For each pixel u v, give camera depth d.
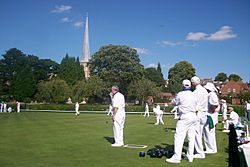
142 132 17.41
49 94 70.25
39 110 61.38
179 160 8.86
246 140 10.06
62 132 16.62
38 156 9.55
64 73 94.38
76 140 13.36
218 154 10.45
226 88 95.62
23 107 64.25
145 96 66.25
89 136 14.84
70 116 36.12
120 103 11.89
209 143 10.79
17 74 85.44
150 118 34.16
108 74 69.31
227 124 19.12
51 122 24.72
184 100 8.96
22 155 9.71
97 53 72.50
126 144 12.35
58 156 9.57
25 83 82.38
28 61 93.50
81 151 10.54
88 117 33.81
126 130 18.72
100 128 19.33
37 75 91.44
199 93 10.05
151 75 113.69
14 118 30.42
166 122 27.27
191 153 9.16
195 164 8.66
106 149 11.01
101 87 66.12
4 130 17.56
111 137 14.47
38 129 18.31
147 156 9.73
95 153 10.17
